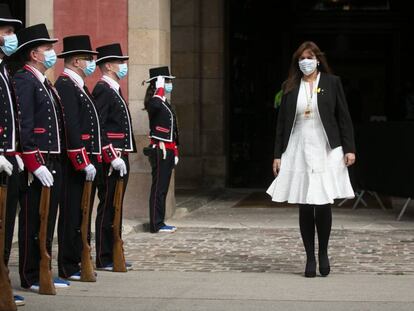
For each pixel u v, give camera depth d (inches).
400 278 458.0
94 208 649.6
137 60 671.8
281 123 462.9
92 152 454.9
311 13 1003.9
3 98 378.0
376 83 1031.0
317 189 449.4
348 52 1022.4
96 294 416.2
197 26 902.4
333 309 384.5
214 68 904.9
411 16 1009.5
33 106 403.2
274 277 461.7
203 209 754.8
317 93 454.9
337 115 458.6
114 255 477.4
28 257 420.5
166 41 691.4
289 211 740.7
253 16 954.1
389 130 682.2
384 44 1023.6
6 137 379.6
